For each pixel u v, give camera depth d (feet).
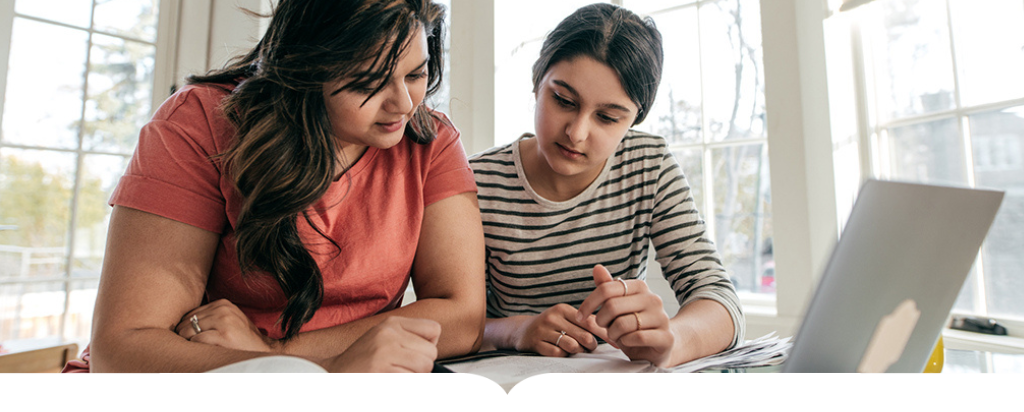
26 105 6.64
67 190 6.88
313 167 1.92
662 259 3.15
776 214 5.02
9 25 6.54
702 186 6.02
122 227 1.85
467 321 2.27
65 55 6.91
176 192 1.89
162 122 1.99
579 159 2.74
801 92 4.94
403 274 2.36
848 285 1.32
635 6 6.42
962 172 4.43
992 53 4.22
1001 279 4.25
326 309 2.22
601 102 2.54
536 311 3.41
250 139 1.89
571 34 2.58
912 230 1.32
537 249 3.23
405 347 1.52
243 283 2.11
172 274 1.84
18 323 6.48
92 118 7.08
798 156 4.93
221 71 2.28
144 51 7.47
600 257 3.24
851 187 4.90
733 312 2.56
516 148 3.29
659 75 2.76
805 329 1.35
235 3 7.29
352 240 2.21
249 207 1.87
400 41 1.84
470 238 2.47
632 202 3.20
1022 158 4.08
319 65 1.81
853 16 5.03
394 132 2.02
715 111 5.96
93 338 1.72
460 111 6.48
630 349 2.04
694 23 6.07
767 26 5.11
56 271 6.77
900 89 4.87
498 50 6.41
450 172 2.52
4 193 6.47
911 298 1.36
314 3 1.87
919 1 4.70
